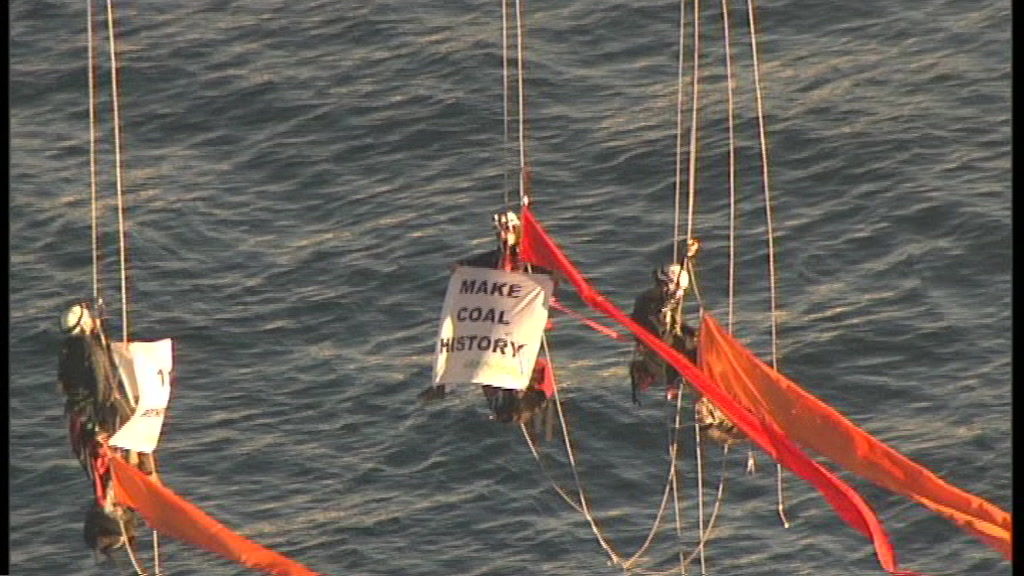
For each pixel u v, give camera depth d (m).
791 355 118.75
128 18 158.00
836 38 148.62
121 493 72.69
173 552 108.50
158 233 133.00
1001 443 110.81
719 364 76.44
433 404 115.88
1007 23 147.88
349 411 116.38
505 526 107.94
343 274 127.69
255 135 143.38
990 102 139.75
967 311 121.19
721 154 136.50
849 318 121.38
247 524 108.62
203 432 115.19
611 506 109.06
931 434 112.12
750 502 108.56
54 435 115.69
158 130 144.88
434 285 126.19
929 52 146.00
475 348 79.94
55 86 150.38
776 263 126.81
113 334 123.62
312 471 112.31
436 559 106.06
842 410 114.88
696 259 127.31
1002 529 73.62
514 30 151.38
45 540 108.25
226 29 155.50
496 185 135.38
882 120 138.75
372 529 108.19
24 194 137.50
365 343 122.00
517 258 80.25
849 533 105.81
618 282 125.25
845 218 130.25
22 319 125.25
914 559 104.12
